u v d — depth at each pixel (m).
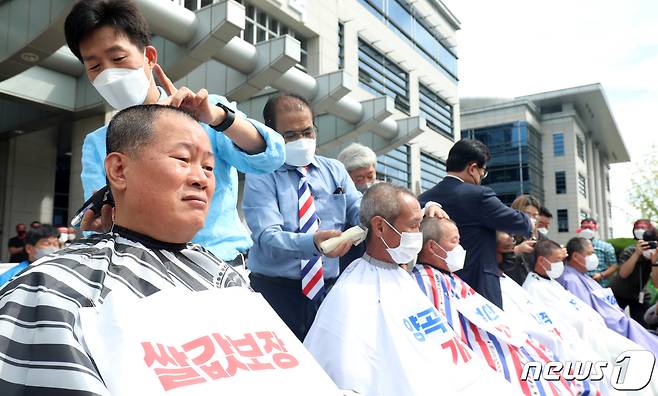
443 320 2.01
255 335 0.93
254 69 9.56
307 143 2.23
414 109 18.92
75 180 10.27
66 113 10.22
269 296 2.30
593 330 3.47
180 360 0.82
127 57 1.39
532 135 32.72
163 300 0.87
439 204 3.01
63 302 0.80
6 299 0.80
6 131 11.64
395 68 18.25
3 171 12.20
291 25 12.93
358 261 2.15
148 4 7.55
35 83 9.45
